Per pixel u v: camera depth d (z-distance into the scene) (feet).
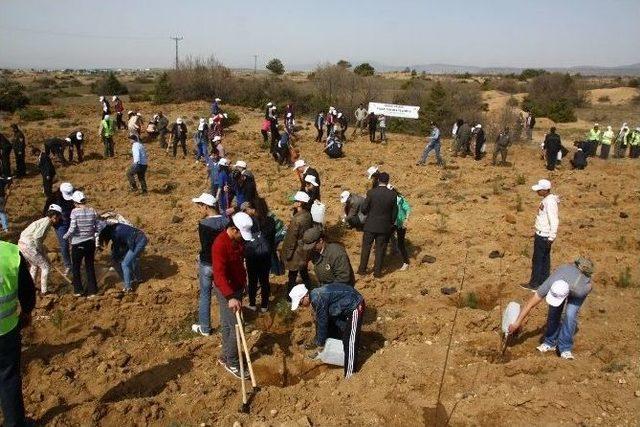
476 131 72.69
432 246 36.06
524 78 280.10
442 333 23.81
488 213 43.93
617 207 46.91
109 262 32.07
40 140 76.89
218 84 126.93
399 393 18.65
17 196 49.16
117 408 17.78
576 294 20.31
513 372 19.95
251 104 124.36
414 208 45.73
